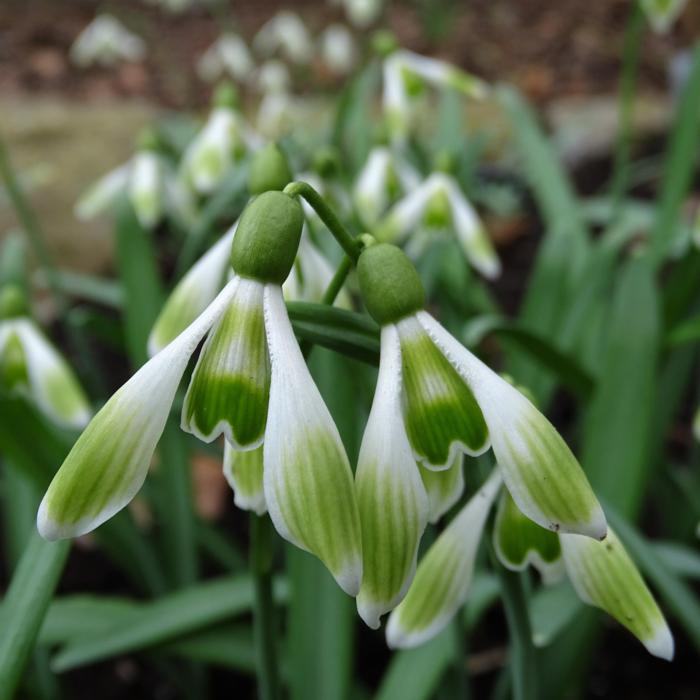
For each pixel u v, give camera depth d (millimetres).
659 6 381
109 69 958
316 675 211
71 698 300
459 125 443
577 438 362
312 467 109
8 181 355
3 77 926
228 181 289
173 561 284
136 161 344
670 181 336
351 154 473
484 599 228
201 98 898
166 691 306
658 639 130
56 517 110
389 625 143
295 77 894
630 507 237
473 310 375
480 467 155
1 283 335
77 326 349
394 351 117
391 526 113
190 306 166
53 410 255
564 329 331
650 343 245
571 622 243
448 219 301
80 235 504
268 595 158
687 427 409
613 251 340
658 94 810
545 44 949
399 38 988
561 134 647
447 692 224
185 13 1107
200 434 116
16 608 151
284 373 112
